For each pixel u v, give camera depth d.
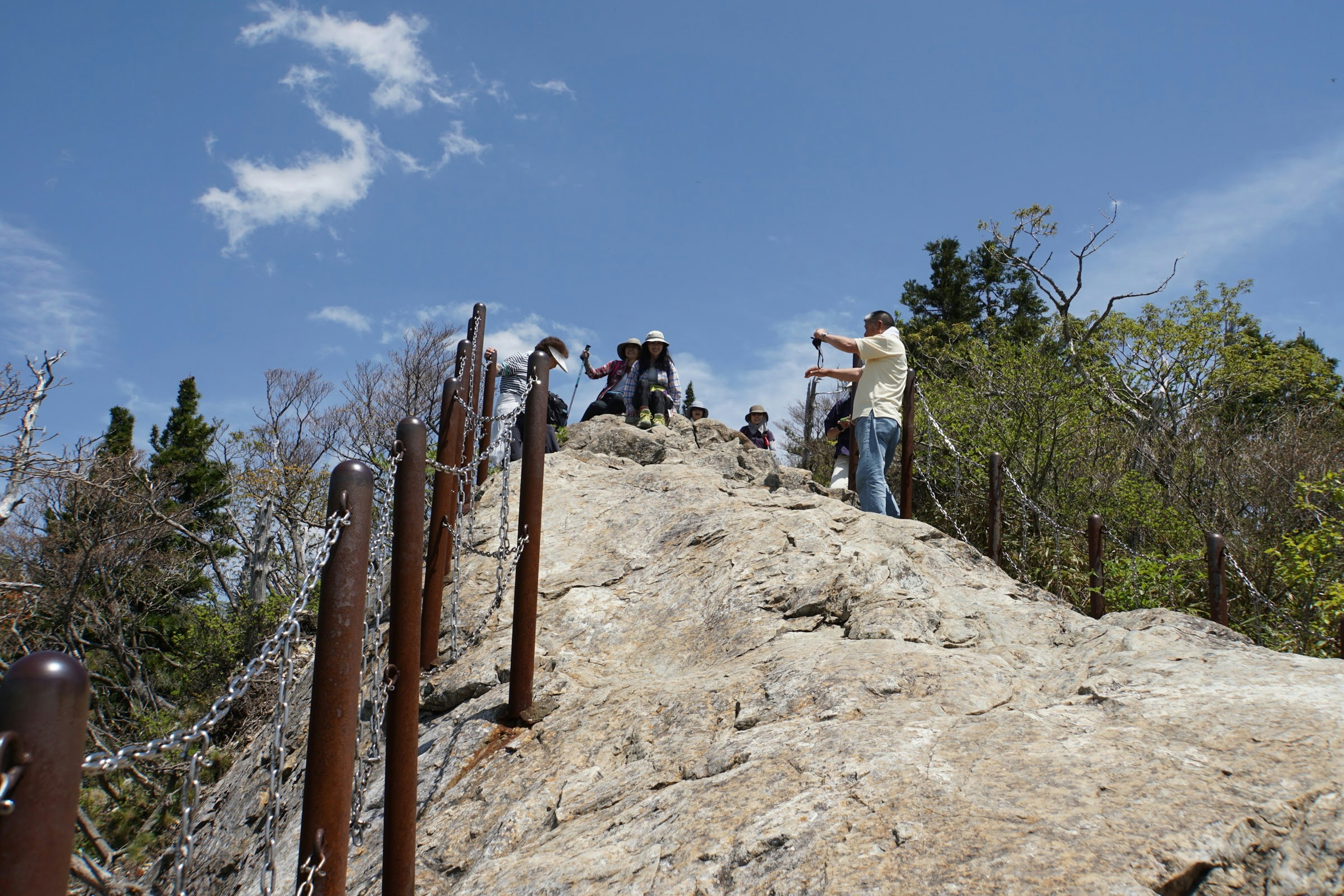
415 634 3.46
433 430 13.68
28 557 18.27
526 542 4.34
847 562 5.02
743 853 2.61
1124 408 14.54
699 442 10.12
